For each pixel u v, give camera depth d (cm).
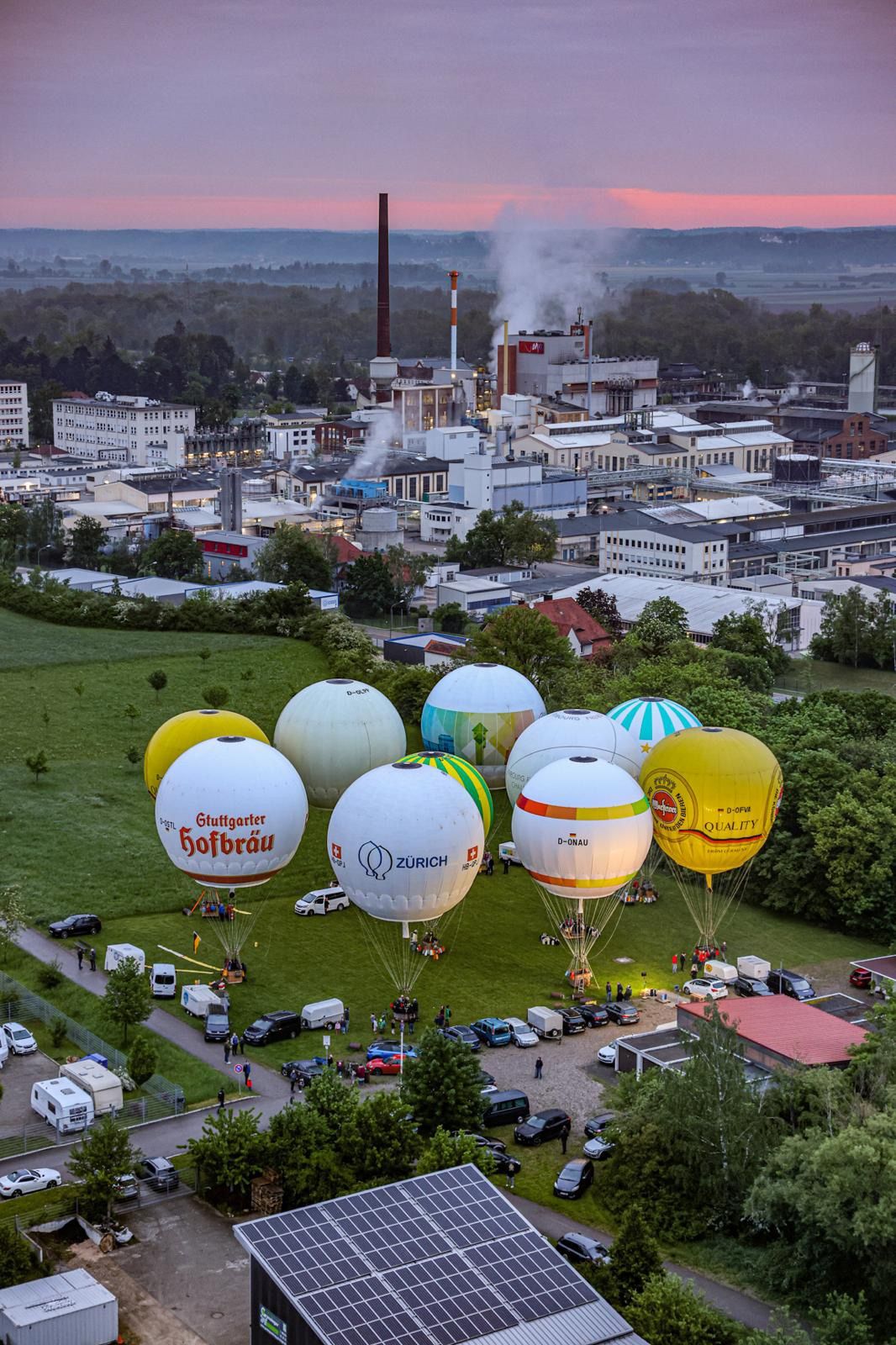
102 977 14125
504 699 17975
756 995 14138
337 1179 10438
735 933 15925
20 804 17800
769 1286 10006
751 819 15238
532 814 14700
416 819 13875
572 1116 12025
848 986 14675
